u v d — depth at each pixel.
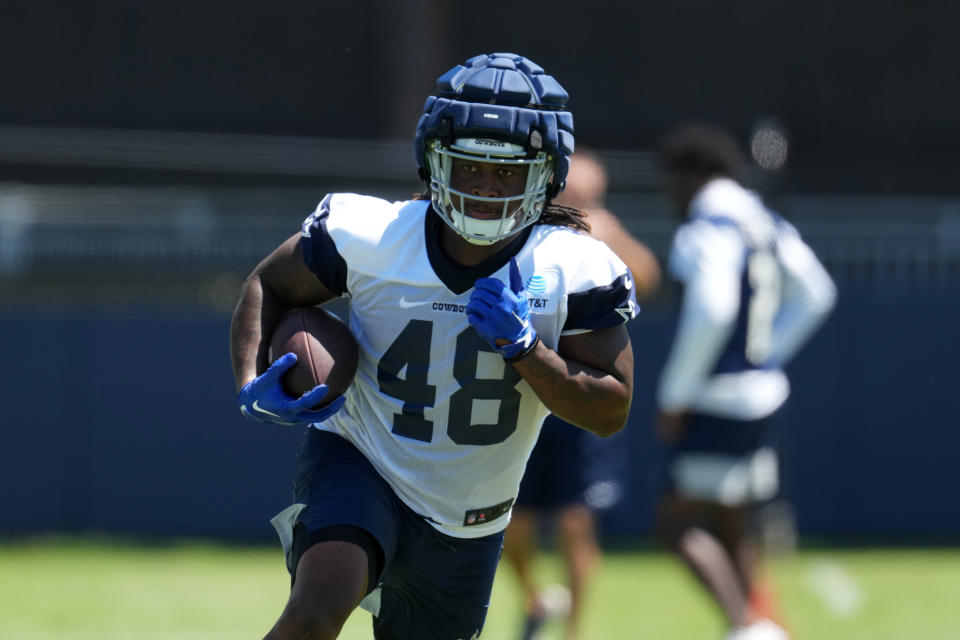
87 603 27.23
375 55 66.44
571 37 67.12
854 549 35.44
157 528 36.72
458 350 12.24
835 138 65.44
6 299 38.19
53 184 49.28
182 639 23.72
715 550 20.80
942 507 37.66
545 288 12.21
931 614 26.86
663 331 37.03
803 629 25.27
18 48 64.12
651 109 66.00
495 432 12.62
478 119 11.55
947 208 37.81
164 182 49.34
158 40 65.56
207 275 39.03
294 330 12.30
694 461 21.02
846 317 37.56
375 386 12.70
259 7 66.56
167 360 36.78
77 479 36.59
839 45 66.94
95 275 38.62
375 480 12.70
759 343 21.28
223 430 36.81
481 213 11.77
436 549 13.09
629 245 24.59
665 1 67.38
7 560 32.78
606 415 12.42
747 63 66.75
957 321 37.53
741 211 21.38
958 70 66.62
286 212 40.81
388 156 44.94
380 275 12.29
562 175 12.27
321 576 11.66
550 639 24.41
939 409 37.56
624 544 36.22
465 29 66.94
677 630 24.94
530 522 22.84
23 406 36.47
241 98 65.38
